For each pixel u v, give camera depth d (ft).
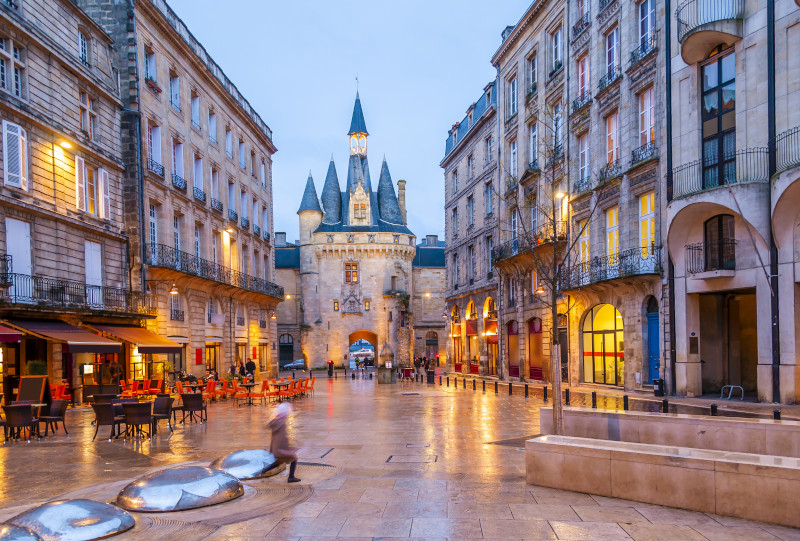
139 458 35.68
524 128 105.60
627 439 32.17
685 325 64.75
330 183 245.65
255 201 141.69
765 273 53.21
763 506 20.89
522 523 20.85
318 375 177.58
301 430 46.34
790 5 54.13
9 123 59.67
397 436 42.16
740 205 56.44
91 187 75.92
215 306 110.93
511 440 39.63
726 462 21.67
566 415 34.96
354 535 19.71
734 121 60.13
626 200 74.90
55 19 68.13
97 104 77.30
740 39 58.90
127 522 20.39
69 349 57.47
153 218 90.02
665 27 67.77
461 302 144.56
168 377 86.53
